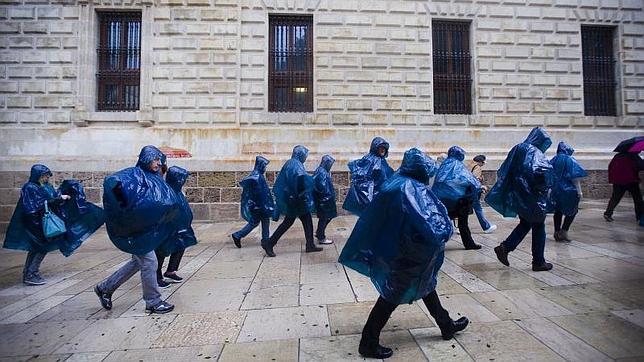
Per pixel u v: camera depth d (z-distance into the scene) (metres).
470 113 14.01
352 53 13.43
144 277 4.12
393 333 3.45
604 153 13.75
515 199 5.31
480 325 3.56
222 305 4.35
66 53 12.59
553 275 5.13
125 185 3.88
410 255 2.91
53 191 5.93
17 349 3.31
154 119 12.73
